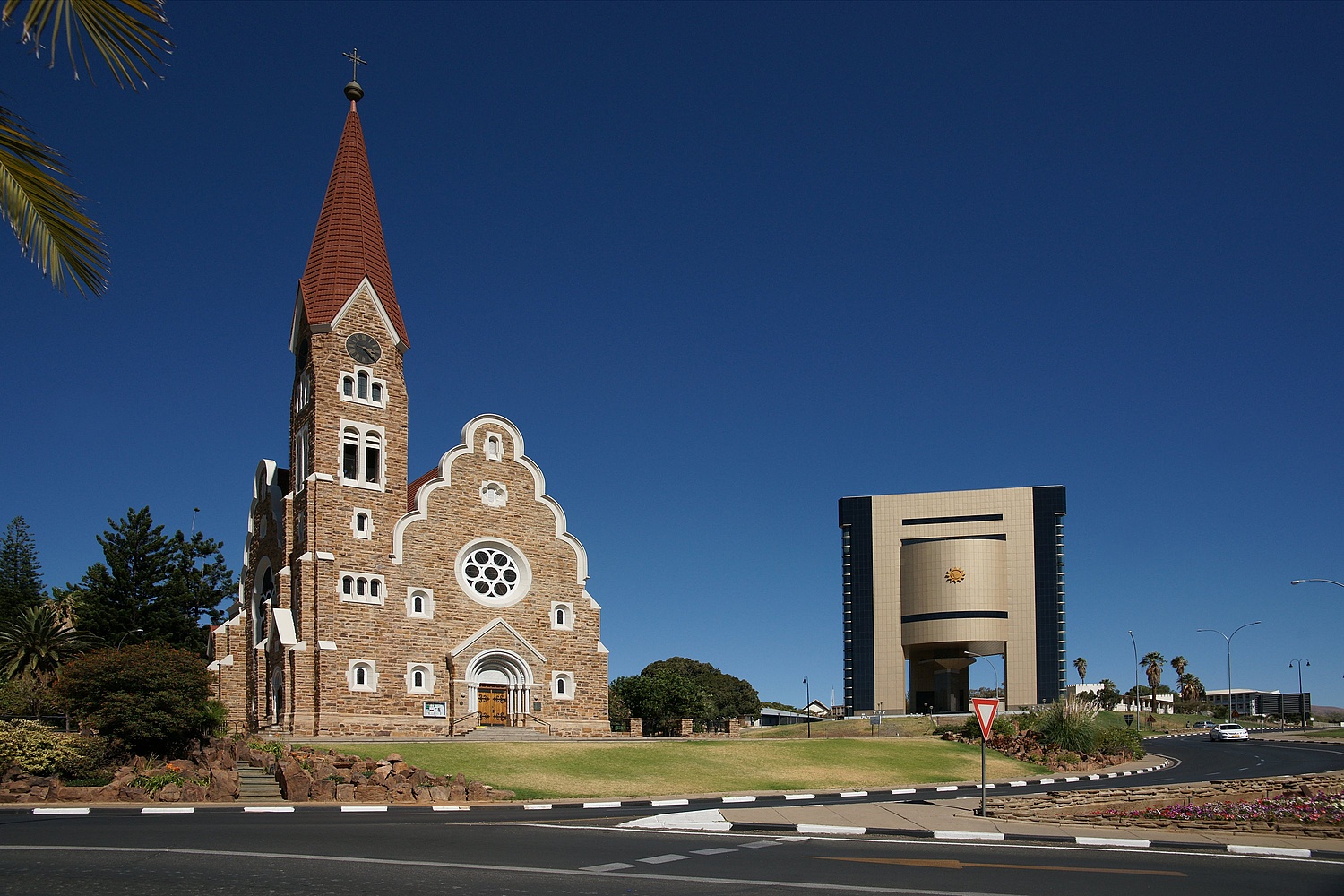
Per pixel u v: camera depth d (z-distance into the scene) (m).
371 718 64.06
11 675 77.62
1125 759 73.00
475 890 17.00
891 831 26.64
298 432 69.56
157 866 18.84
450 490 70.12
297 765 40.88
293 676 62.38
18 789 37.06
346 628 64.31
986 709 32.19
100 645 89.50
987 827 27.78
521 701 69.69
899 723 127.06
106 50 13.08
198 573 100.81
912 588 176.38
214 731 53.00
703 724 95.19
